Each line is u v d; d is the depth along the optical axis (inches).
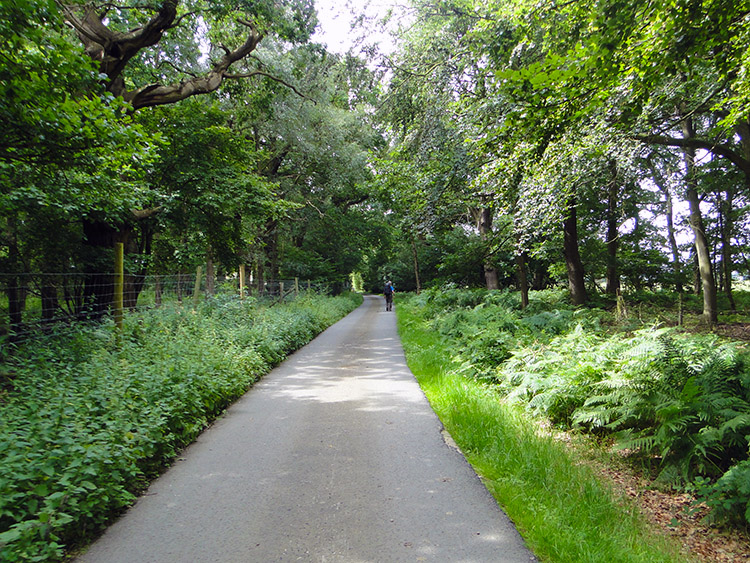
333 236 1366.9
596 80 207.9
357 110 999.6
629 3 181.0
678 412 175.9
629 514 141.5
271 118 776.3
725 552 127.9
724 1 177.9
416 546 119.4
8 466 119.6
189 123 551.2
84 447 139.3
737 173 665.6
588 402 211.8
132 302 469.1
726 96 344.2
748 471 137.1
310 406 266.7
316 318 705.0
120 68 439.2
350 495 151.2
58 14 206.5
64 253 416.2
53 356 229.6
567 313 471.8
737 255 1035.9
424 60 609.9
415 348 469.1
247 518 135.6
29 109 209.9
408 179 662.5
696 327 570.6
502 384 291.4
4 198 287.1
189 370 245.4
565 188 396.5
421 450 194.1
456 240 908.6
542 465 166.6
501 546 119.3
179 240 667.4
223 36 641.0
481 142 327.9
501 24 358.3
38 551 109.7
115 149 272.7
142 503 146.2
